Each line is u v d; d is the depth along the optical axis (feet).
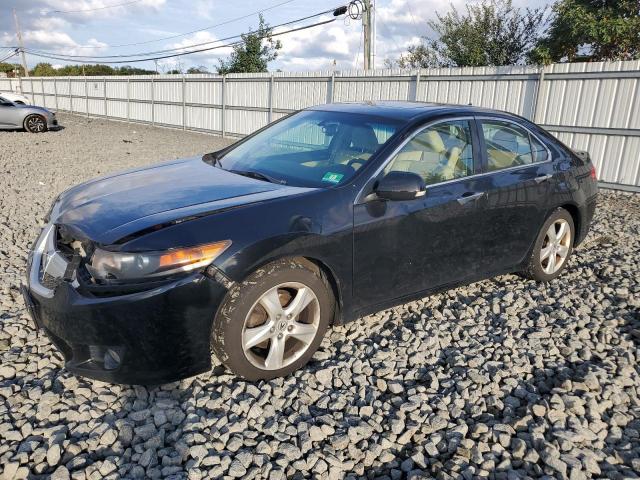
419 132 12.53
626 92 33.94
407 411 9.84
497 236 13.94
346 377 10.75
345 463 8.48
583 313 14.14
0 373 10.41
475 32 75.77
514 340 12.62
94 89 106.32
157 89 85.87
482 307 14.35
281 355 10.41
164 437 8.86
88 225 9.82
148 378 9.21
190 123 79.61
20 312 13.16
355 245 11.05
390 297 12.14
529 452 8.81
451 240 12.82
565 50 55.67
